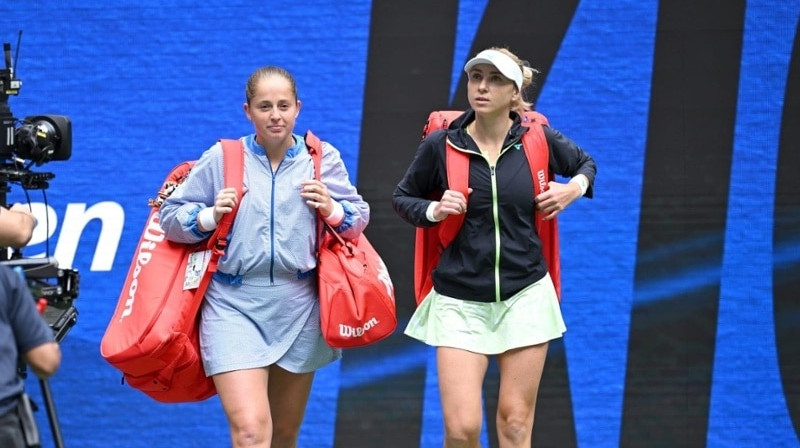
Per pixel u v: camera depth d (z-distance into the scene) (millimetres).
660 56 22312
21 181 17906
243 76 22625
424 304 18078
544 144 17500
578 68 22375
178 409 22656
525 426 17625
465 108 22438
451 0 22438
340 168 18125
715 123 22266
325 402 22484
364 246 18469
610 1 22359
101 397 22562
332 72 22516
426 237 18141
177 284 17438
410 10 22453
